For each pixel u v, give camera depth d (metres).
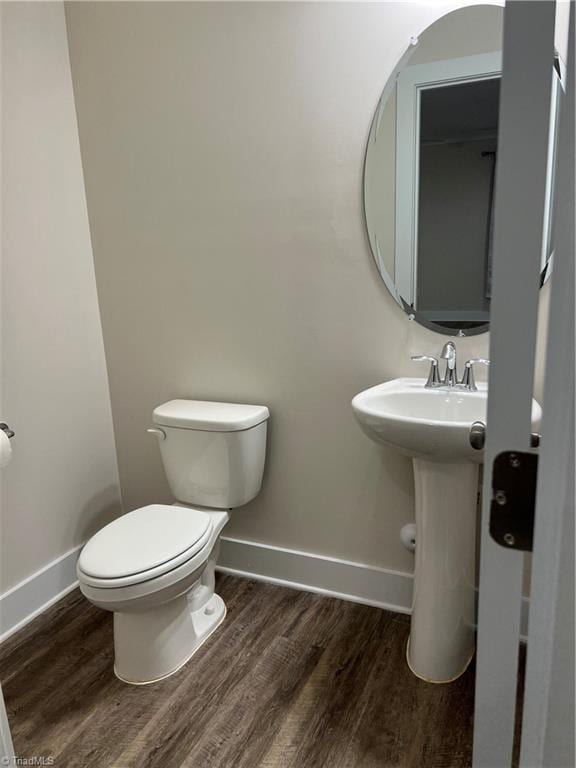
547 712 0.52
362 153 1.62
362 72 1.57
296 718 1.45
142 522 1.68
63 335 2.01
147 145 1.91
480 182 1.51
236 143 1.77
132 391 2.20
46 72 1.86
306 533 2.00
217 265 1.91
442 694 1.51
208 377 2.03
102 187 2.03
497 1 1.40
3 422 1.77
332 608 1.92
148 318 2.09
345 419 1.83
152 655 1.59
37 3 1.80
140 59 1.84
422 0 1.46
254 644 1.74
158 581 1.47
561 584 0.49
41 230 1.88
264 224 1.80
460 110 1.49
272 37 1.64
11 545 1.85
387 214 1.62
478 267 1.55
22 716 1.49
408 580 1.85
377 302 1.70
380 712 1.46
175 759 1.35
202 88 1.78
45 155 1.88
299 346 1.84
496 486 0.48
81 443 2.13
